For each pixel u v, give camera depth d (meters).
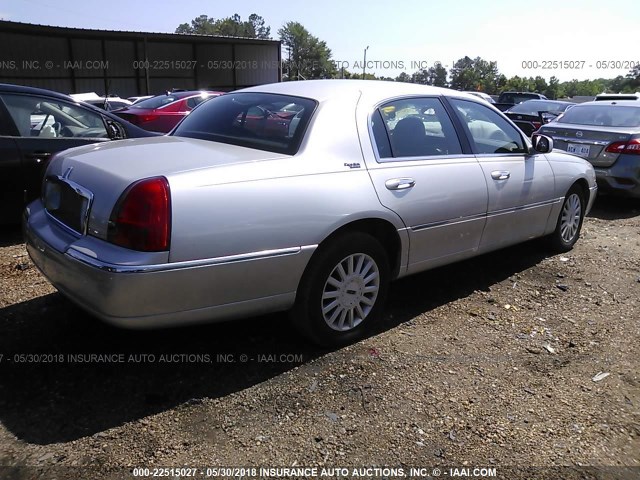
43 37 29.86
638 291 4.72
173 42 34.41
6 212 5.32
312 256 3.22
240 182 2.91
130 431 2.65
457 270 5.06
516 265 5.25
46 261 3.08
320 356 3.39
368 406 2.91
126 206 2.69
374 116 3.64
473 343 3.66
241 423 2.74
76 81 31.64
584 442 2.71
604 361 3.50
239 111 3.79
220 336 3.58
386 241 3.71
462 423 2.81
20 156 5.27
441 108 4.16
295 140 3.32
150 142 3.57
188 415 2.78
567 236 5.62
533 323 4.02
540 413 2.92
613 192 7.90
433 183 3.79
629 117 8.13
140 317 2.72
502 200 4.38
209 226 2.78
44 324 3.63
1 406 2.79
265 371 3.20
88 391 2.94
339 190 3.25
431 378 3.21
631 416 2.93
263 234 2.95
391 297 4.38
